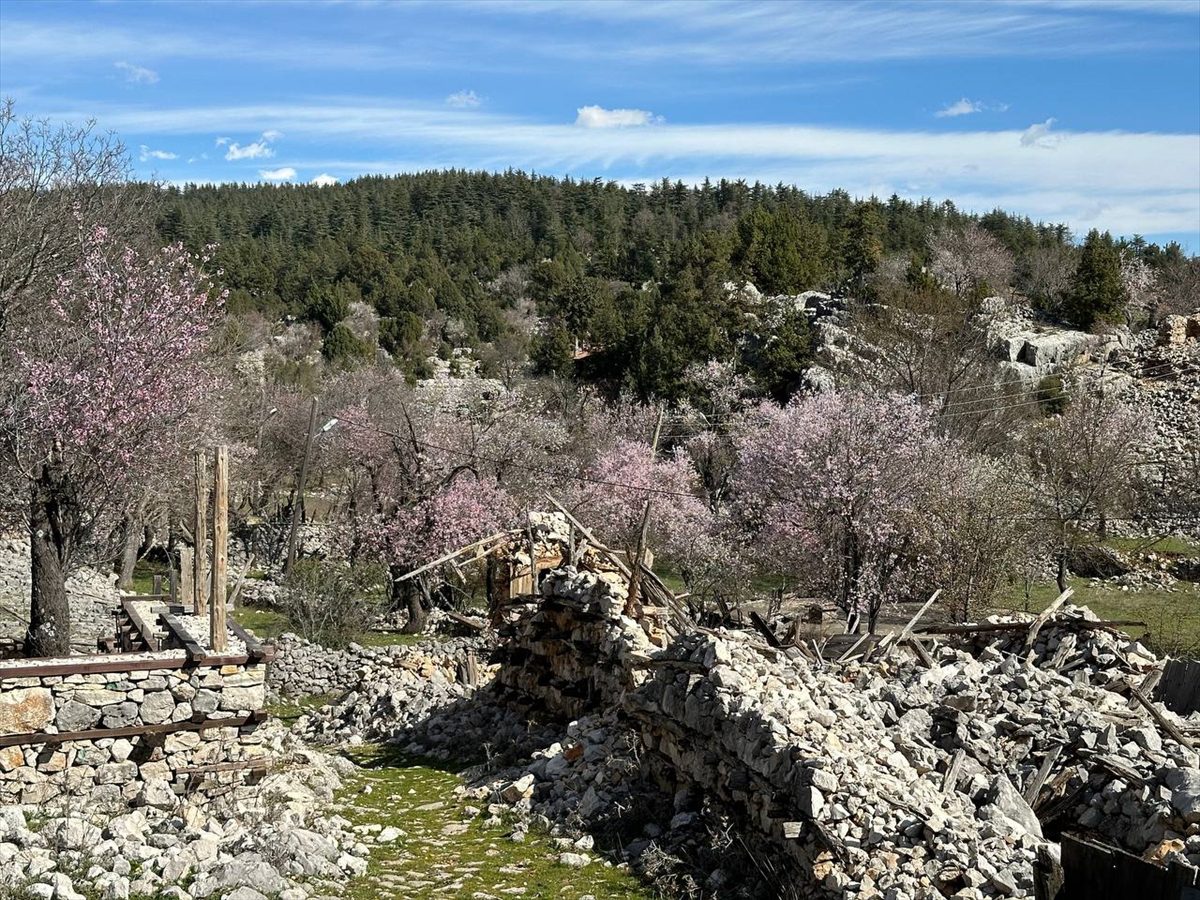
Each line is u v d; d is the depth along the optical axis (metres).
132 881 8.44
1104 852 6.17
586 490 38.47
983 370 48.75
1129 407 49.72
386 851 10.72
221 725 12.25
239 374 51.34
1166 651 25.47
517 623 19.05
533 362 85.38
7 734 11.34
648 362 66.75
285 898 8.38
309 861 9.45
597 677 14.90
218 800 11.56
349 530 37.66
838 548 28.91
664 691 11.70
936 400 42.66
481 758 15.60
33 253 20.47
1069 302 70.69
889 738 10.34
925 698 11.40
